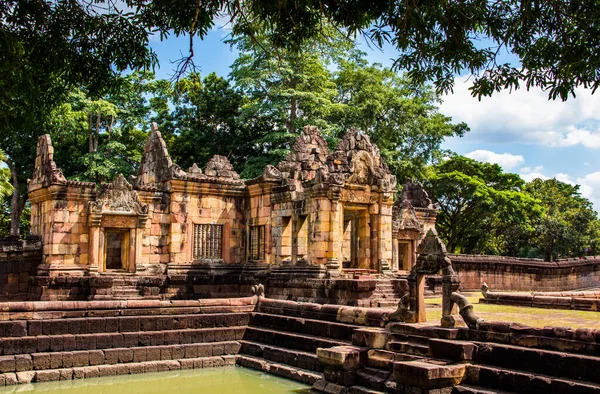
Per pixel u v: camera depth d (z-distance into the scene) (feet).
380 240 86.43
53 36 46.65
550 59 44.42
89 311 60.75
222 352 62.95
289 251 88.58
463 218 165.68
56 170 84.23
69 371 53.93
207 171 95.71
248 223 97.14
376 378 46.47
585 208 194.70
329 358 48.80
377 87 142.20
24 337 54.95
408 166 146.61
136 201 88.12
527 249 184.14
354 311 57.11
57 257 83.20
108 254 98.12
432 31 46.19
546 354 39.83
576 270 141.28
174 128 157.69
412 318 51.96
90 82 50.98
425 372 40.45
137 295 85.51
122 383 53.31
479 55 46.42
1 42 42.60
